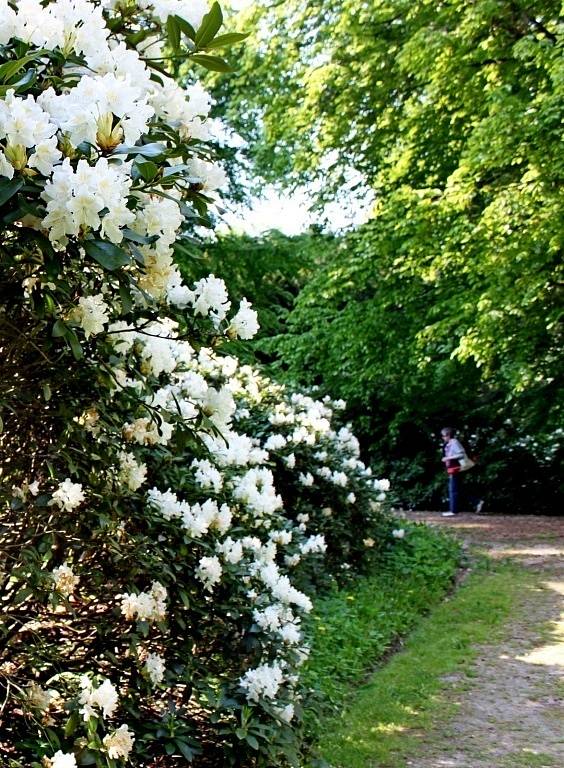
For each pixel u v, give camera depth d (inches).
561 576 311.4
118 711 110.5
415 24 400.8
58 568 102.5
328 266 502.9
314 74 439.8
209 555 125.6
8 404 89.7
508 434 581.9
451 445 563.8
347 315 495.5
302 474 274.8
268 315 645.3
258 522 160.2
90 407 97.7
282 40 490.0
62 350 90.6
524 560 350.0
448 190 353.1
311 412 300.7
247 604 130.5
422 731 158.2
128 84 70.0
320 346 527.2
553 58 309.1
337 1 452.1
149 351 105.2
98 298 88.0
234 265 637.9
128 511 115.0
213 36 83.5
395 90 438.6
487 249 342.6
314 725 151.3
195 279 579.2
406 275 428.8
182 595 114.3
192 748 109.5
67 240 66.2
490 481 580.7
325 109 458.6
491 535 435.2
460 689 183.0
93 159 69.0
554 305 370.0
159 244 81.3
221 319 99.9
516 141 323.0
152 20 91.4
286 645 130.5
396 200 399.5
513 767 141.8
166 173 75.6
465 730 159.0
